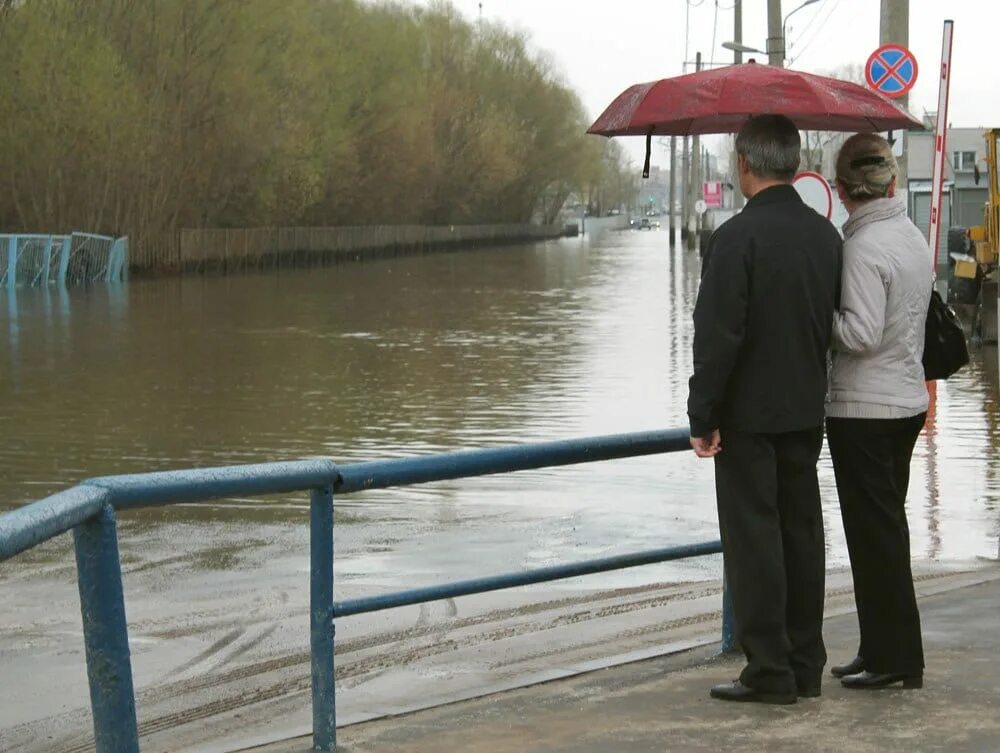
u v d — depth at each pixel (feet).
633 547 44.16
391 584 38.83
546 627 33.30
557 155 573.74
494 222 562.66
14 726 26.32
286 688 28.43
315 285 234.79
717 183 325.01
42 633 32.96
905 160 82.99
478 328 139.33
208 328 137.49
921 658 23.93
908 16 73.77
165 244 273.13
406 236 423.23
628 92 26.17
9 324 140.97
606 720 22.41
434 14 497.87
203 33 269.03
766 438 22.63
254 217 312.29
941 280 170.19
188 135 270.05
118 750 16.44
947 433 68.54
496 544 44.47
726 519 22.90
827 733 21.63
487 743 21.39
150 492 17.08
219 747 22.33
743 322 22.12
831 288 22.56
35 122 233.96
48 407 79.05
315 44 318.04
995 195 107.45
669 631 31.24
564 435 68.69
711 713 22.70
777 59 125.18
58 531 14.74
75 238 227.20
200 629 33.68
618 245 528.22
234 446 65.36
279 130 292.20
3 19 231.09
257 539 44.75
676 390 87.81
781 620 22.89
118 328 136.98
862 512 23.67
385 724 22.54
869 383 23.22
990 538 45.50
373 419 74.49
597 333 132.67
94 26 250.78
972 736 21.49
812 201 62.90
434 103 465.47
